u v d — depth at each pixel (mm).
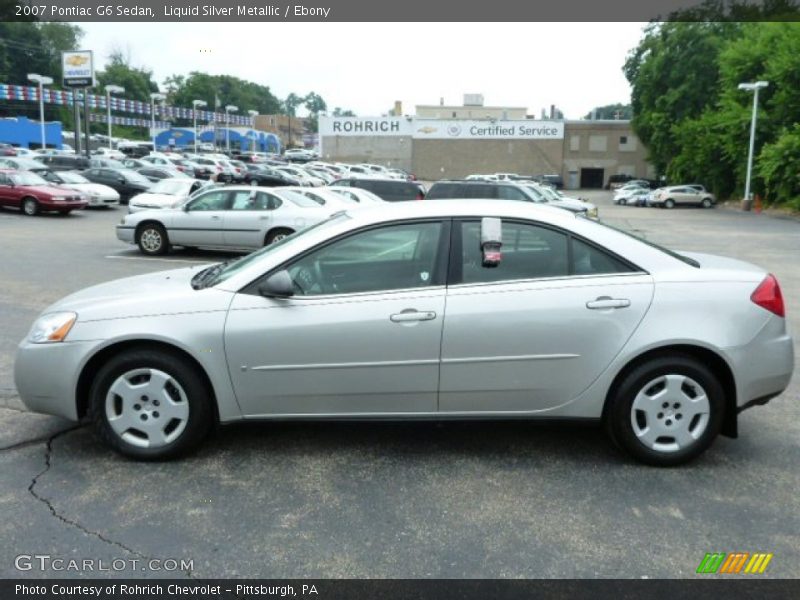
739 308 3906
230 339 3852
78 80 47656
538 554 3119
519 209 4070
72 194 23453
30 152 48844
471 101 94875
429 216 4012
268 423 4562
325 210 13477
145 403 3980
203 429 3998
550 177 65562
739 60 41375
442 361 3865
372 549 3148
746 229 26547
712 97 50812
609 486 3779
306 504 3551
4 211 24266
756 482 3848
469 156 71875
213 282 4090
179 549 3135
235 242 13523
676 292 3898
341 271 3973
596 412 3967
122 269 11945
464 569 3002
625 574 2975
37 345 3957
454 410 3965
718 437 4512
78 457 4082
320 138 74000
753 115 38188
